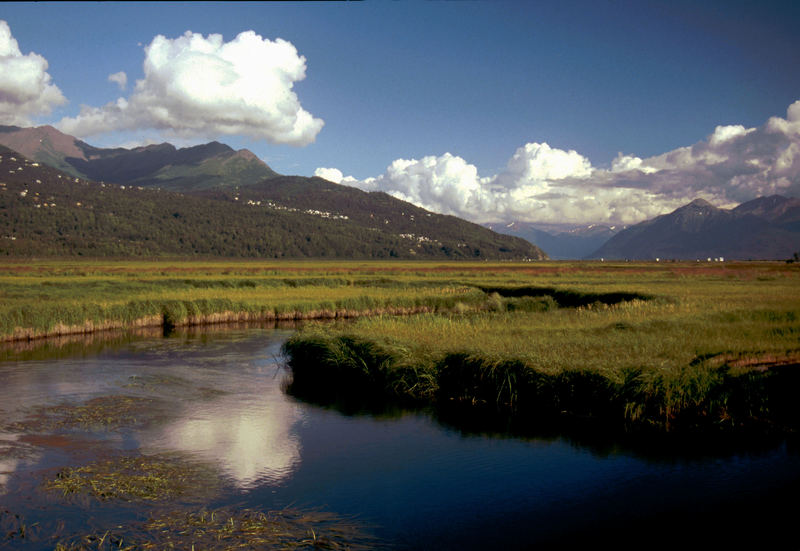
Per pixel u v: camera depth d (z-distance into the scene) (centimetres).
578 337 1884
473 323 2358
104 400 1562
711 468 1082
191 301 3519
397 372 1730
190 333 3073
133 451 1161
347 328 2261
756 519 877
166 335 2980
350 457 1160
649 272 8331
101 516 859
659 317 2448
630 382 1348
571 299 4206
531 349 1666
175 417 1425
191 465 1091
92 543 772
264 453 1174
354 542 801
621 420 1351
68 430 1289
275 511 898
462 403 1580
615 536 834
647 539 825
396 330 2164
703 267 10600
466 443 1249
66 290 4184
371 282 6019
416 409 1532
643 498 962
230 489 983
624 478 1045
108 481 992
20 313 2766
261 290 4969
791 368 1449
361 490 991
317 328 2323
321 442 1258
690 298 3531
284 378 1931
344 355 1867
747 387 1313
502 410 1498
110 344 2636
